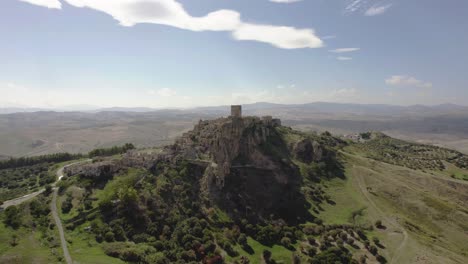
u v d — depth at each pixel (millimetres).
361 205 157375
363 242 120125
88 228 106000
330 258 106125
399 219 141750
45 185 144750
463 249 126562
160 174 146375
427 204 159250
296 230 130125
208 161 160375
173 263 96562
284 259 110125
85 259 86375
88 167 147875
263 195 156000
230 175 159875
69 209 117375
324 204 159250
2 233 94062
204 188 147000
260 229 127188
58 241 96250
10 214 104438
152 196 129625
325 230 131125
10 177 171000
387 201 164125
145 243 104938
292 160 197750
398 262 107188
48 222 107500
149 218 118188
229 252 110000
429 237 131000
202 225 122250
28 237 96062
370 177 191000
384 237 125562
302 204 155375
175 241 109875
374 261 108062
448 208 155875
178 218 123562
